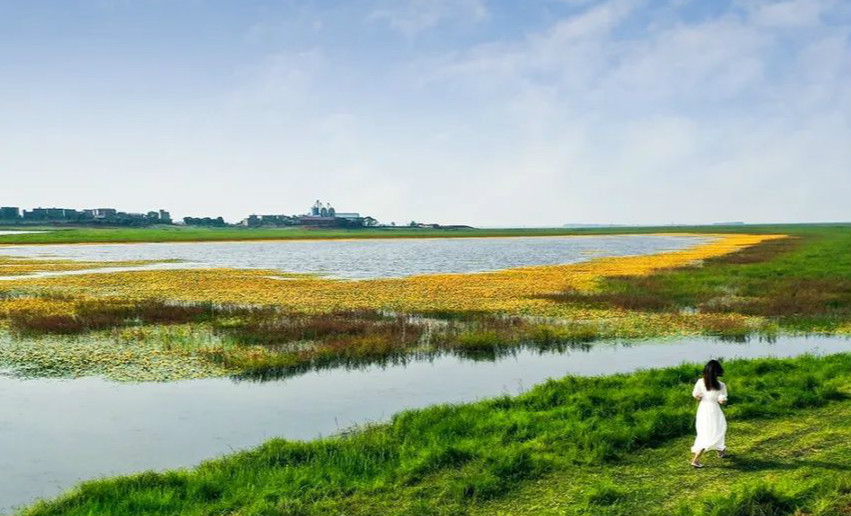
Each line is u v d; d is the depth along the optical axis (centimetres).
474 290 4000
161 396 1667
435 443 1155
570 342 2397
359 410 1541
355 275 5359
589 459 1080
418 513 909
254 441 1320
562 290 3969
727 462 1063
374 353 2167
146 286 4306
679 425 1248
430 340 2372
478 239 17825
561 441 1159
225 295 3775
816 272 4747
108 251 9794
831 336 2497
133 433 1373
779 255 6950
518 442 1170
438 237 18812
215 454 1248
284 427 1409
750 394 1423
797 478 971
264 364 1980
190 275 5253
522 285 4291
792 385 1503
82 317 2795
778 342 2391
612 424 1247
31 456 1238
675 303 3344
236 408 1559
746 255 7262
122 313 2967
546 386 1574
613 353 2214
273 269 6072
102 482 1020
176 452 1260
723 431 1050
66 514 906
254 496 958
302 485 998
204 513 911
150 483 1024
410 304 3347
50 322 2652
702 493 938
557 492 969
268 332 2486
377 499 957
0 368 1950
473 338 2309
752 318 2884
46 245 11881
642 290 3909
